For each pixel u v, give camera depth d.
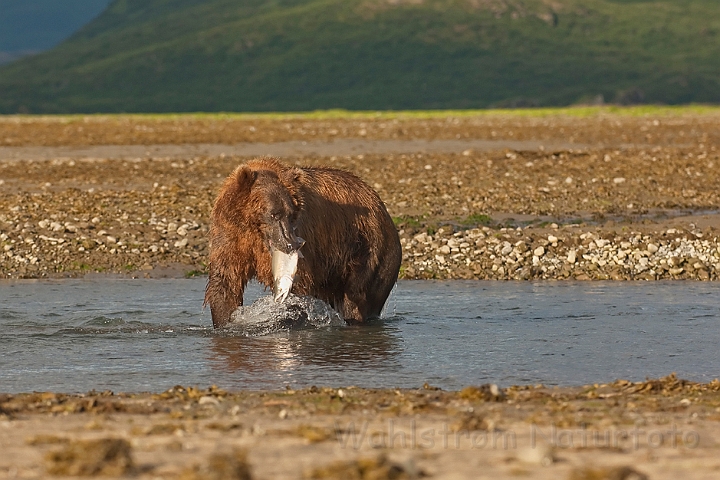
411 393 36.81
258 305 51.56
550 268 70.81
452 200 92.75
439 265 71.62
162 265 71.25
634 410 32.75
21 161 124.38
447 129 184.50
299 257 47.19
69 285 65.44
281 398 35.47
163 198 91.06
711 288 64.94
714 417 31.02
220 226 47.97
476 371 42.62
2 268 69.75
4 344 47.88
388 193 95.56
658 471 23.53
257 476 22.88
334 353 46.31
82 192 94.50
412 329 52.00
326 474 22.78
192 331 51.00
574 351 46.56
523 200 93.69
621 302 59.72
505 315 55.84
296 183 48.31
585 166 113.94
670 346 47.62
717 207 93.44
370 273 53.31
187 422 29.80
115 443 24.31
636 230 77.62
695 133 169.62
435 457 24.91
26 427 28.98
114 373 42.12
